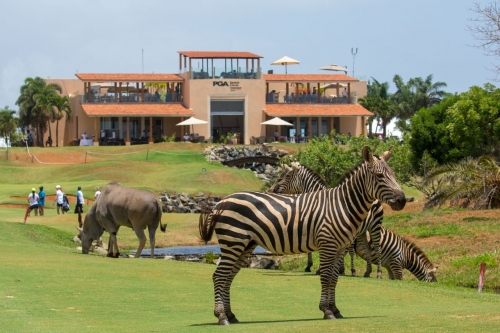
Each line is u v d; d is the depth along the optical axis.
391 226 35.97
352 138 61.62
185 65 110.62
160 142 102.44
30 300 17.22
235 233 15.64
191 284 20.62
